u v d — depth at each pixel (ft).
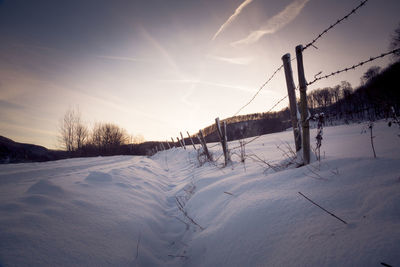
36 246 3.34
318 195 4.18
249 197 5.44
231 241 4.03
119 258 3.90
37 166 22.40
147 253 4.67
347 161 5.53
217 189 7.61
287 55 7.23
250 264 3.17
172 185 13.75
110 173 10.10
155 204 8.34
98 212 5.35
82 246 3.79
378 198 3.30
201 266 4.01
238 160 14.02
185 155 31.14
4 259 2.84
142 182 11.00
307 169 5.96
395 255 2.09
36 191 5.43
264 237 3.59
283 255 2.92
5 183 10.25
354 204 3.48
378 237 2.44
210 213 6.10
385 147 6.99
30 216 4.11
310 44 6.23
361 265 2.17
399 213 2.80
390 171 4.17
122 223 5.20
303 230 3.25
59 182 6.91
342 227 2.94
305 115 6.61
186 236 5.73
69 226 4.27
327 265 2.37
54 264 3.11
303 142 6.72
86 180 8.10
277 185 5.65
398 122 5.58
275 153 14.20
